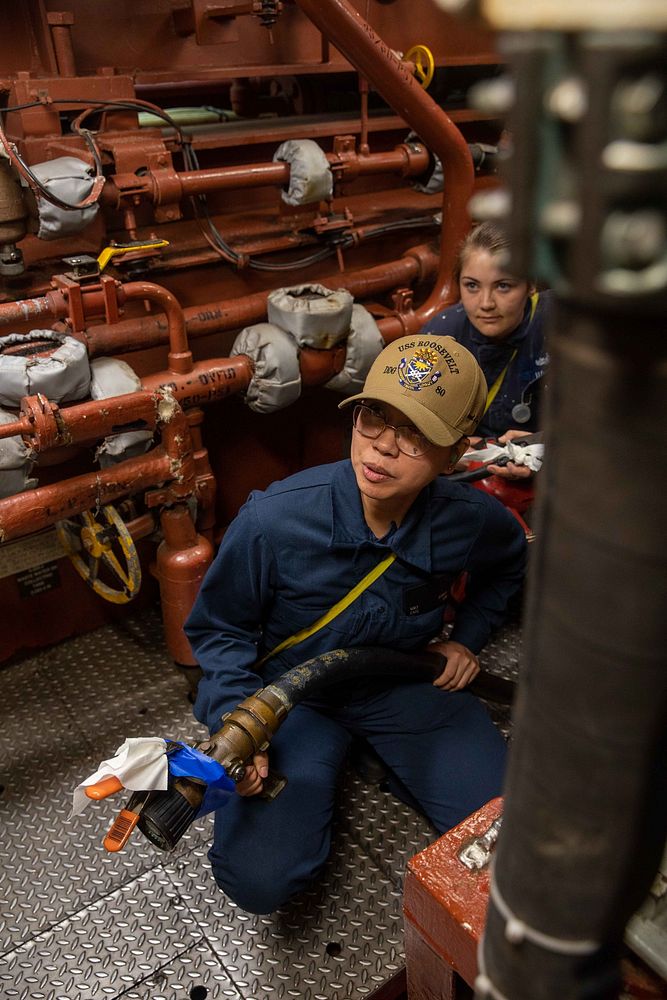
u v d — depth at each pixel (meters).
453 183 2.38
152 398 1.82
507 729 2.07
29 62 2.04
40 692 2.26
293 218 2.33
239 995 1.53
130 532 1.98
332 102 2.91
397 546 1.48
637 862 0.46
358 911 1.68
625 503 0.34
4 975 1.56
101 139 1.96
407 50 2.72
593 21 0.24
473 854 1.03
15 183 1.79
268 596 1.59
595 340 0.31
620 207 0.26
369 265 2.66
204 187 2.02
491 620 1.88
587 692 0.39
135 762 1.14
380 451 1.33
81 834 1.85
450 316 2.24
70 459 2.17
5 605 2.25
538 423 2.30
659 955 0.78
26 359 1.72
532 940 0.47
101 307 1.88
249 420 2.51
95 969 1.57
